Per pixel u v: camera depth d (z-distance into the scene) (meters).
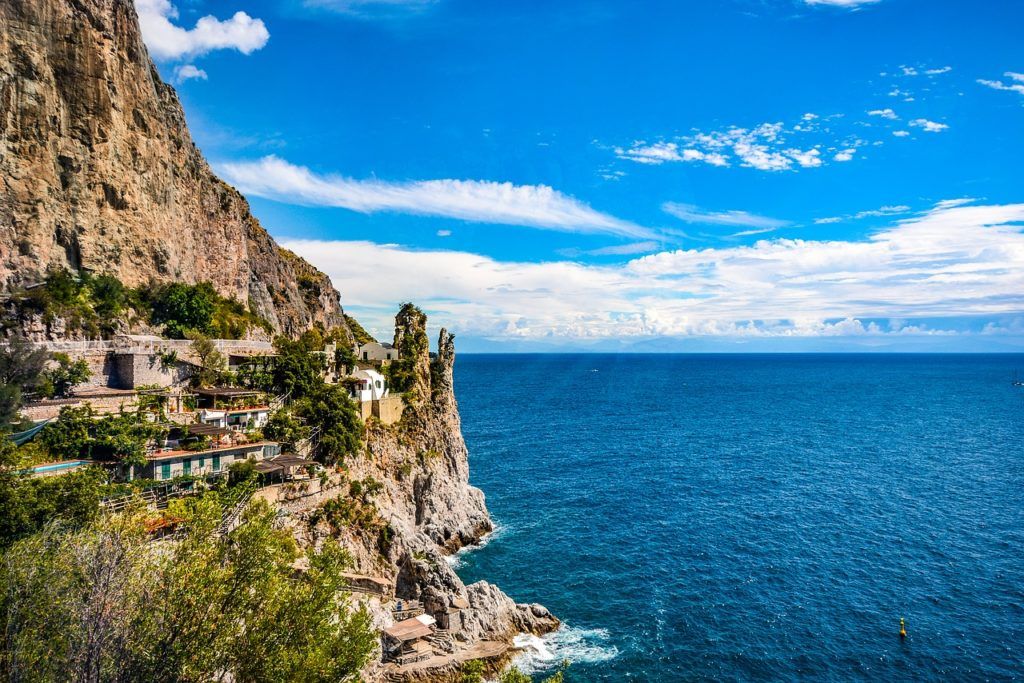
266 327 101.44
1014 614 62.94
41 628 26.33
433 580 62.47
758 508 98.25
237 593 29.22
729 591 69.12
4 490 39.94
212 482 59.03
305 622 30.62
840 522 90.88
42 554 29.05
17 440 51.38
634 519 93.31
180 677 26.83
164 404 66.62
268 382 80.19
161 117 86.00
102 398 62.38
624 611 65.19
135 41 81.00
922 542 82.25
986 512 94.75
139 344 71.56
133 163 80.44
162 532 42.00
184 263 90.12
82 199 74.25
